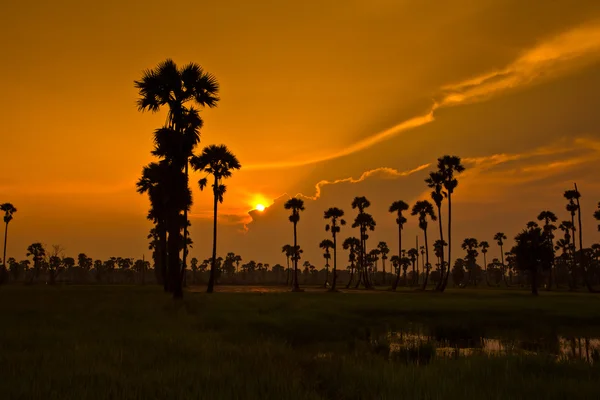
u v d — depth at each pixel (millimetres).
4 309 19672
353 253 117375
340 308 27672
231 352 9578
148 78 29391
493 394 6348
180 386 6422
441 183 69750
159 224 47750
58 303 23609
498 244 140250
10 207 86500
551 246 53938
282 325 18516
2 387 6164
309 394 6172
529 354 10578
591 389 6770
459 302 34188
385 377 7340
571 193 86375
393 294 52906
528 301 35656
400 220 88562
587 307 29031
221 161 51000
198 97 30641
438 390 6402
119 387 6363
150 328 14445
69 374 6988
